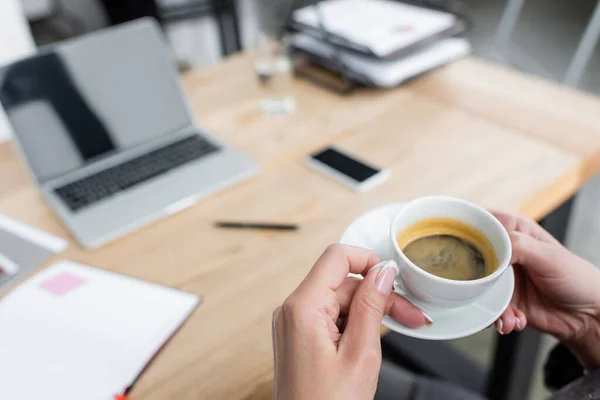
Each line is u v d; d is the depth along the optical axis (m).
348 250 0.49
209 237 0.73
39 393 0.53
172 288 0.65
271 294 0.64
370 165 0.87
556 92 1.07
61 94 0.86
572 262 0.57
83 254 0.71
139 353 0.57
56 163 0.85
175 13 2.77
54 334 0.60
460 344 1.45
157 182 0.84
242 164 0.88
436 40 1.17
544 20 3.46
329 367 0.40
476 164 0.85
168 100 0.97
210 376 0.55
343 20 1.22
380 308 0.43
